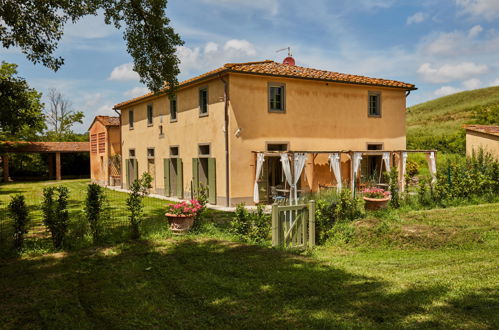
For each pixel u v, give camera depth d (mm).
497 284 5320
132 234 8852
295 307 4723
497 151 17828
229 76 15336
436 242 8094
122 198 18578
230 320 4457
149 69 11094
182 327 4344
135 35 10805
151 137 21953
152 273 6332
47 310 4965
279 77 16266
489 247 7688
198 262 6824
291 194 15281
